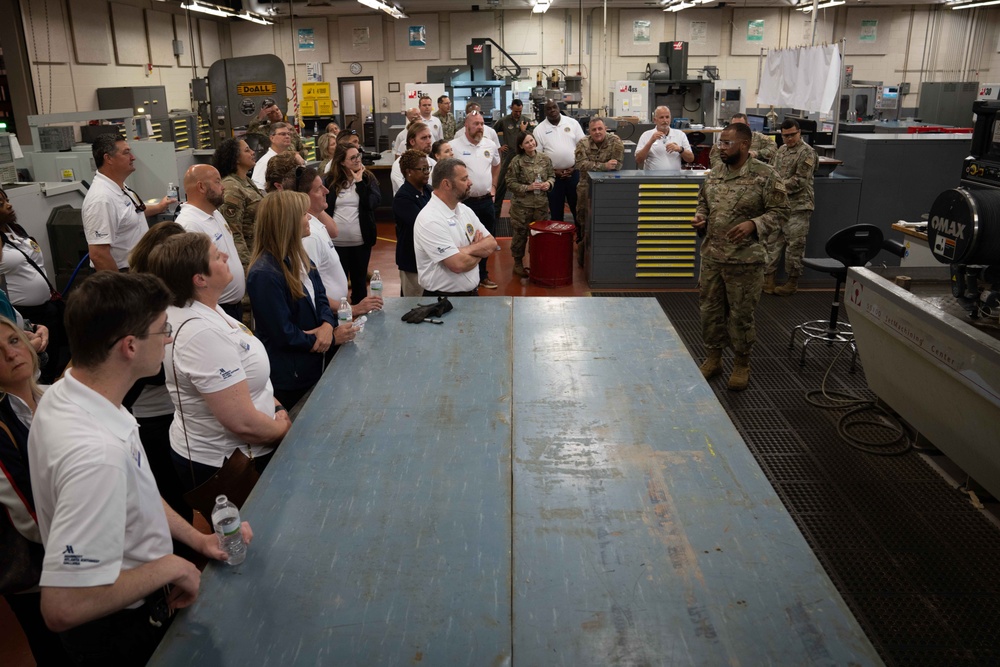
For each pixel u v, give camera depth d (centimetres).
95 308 130
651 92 1136
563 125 717
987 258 278
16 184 480
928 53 1650
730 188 396
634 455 208
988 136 314
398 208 439
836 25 1638
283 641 139
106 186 368
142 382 262
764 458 347
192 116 1174
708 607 148
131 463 135
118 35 1225
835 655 136
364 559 163
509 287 634
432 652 136
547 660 135
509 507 183
